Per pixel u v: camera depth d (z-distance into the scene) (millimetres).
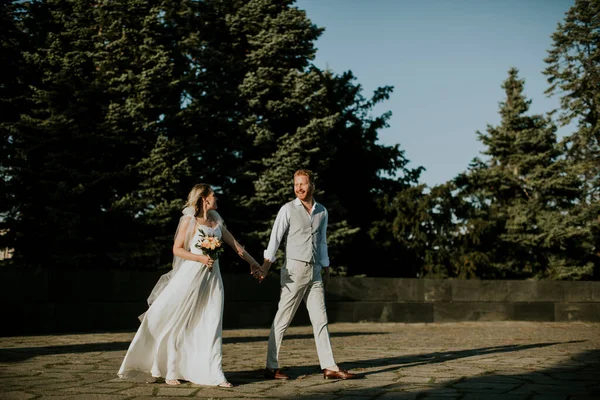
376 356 8594
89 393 5090
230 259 21062
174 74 21344
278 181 20188
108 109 18516
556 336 12922
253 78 21031
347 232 21047
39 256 17516
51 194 17031
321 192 21031
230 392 5207
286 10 22969
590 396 5145
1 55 19047
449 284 18469
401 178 26312
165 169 18266
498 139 28375
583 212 25969
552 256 25844
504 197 28266
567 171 27375
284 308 6180
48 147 17844
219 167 22062
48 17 20703
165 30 21766
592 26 34219
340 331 14352
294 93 21031
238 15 22500
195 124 21078
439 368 7121
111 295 13727
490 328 15859
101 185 18016
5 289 12203
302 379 6121
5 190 17406
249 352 9062
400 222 23078
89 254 16781
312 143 21234
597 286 19547
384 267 24422
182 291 5676
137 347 5586
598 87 34188
